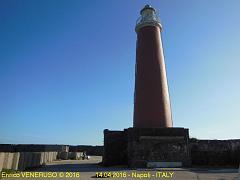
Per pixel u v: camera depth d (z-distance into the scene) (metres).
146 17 30.20
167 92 28.20
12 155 19.62
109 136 27.19
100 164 28.72
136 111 27.42
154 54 28.52
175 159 24.45
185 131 25.27
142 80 27.81
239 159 25.80
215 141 26.27
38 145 53.53
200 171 19.45
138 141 24.61
